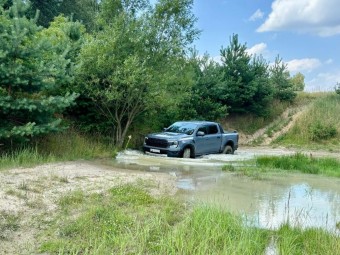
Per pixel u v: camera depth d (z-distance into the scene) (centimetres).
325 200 895
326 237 583
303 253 531
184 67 1867
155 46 1800
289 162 1483
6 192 720
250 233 573
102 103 1672
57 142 1407
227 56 3003
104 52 1616
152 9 1797
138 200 768
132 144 1869
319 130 2919
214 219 617
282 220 701
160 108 1895
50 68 1198
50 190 785
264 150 2441
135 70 1588
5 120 1209
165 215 653
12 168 990
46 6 3328
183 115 2520
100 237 550
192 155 1666
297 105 3600
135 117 1883
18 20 1156
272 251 539
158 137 1625
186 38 1839
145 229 563
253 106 3072
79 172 1024
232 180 1116
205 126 1783
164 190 913
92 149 1491
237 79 2962
